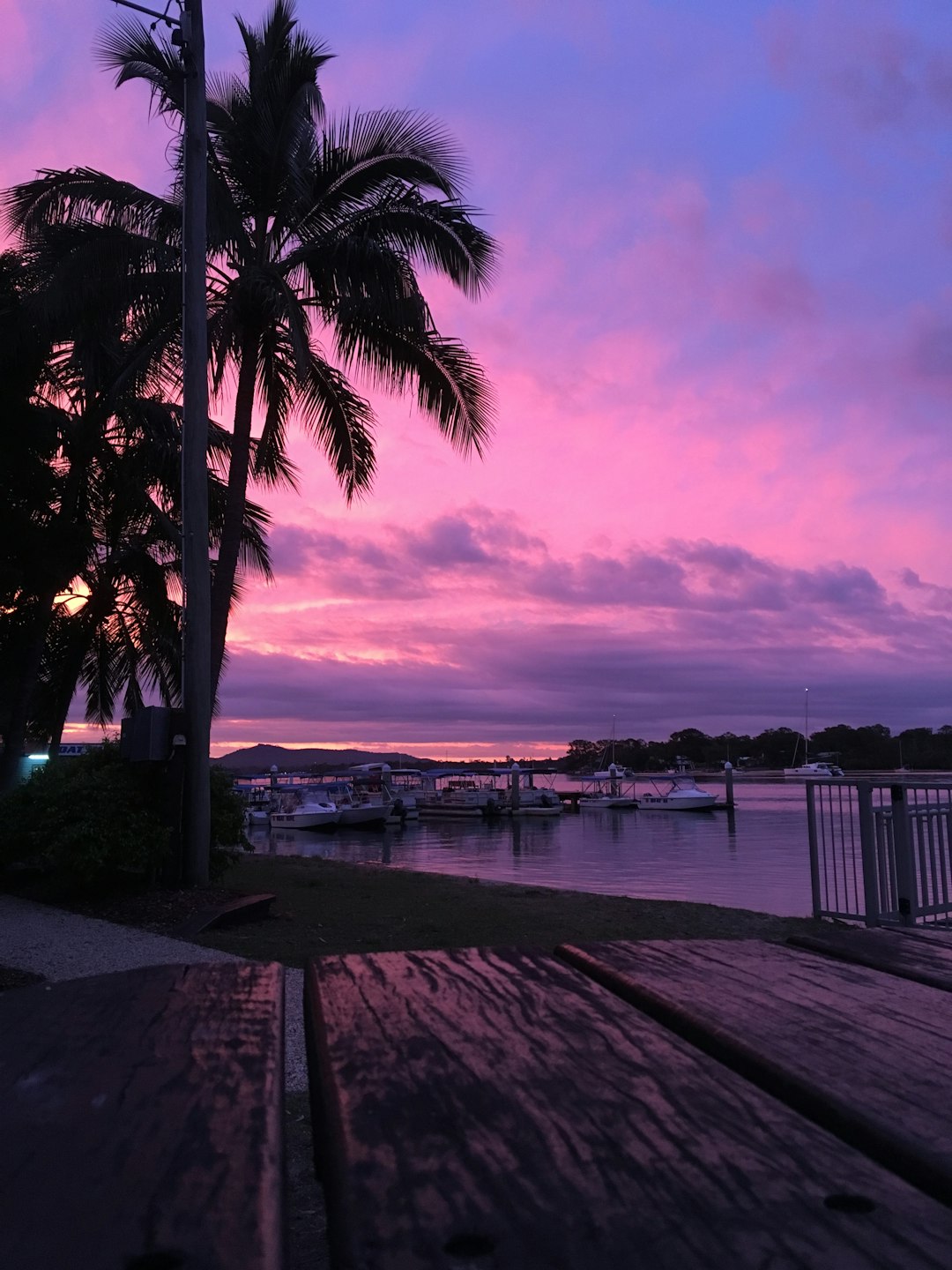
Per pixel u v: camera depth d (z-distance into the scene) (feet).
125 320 50.42
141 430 60.85
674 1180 2.44
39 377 56.70
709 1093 3.12
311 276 49.90
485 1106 2.99
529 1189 2.38
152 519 62.54
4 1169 2.44
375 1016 4.05
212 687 45.73
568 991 4.51
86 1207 2.22
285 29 48.14
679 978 4.60
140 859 35.73
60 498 57.36
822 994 4.26
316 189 49.37
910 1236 2.14
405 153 48.78
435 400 51.62
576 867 117.50
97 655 74.13
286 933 31.65
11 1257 1.99
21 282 49.24
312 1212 8.95
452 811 245.24
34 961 26.27
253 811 230.07
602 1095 3.10
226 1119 2.79
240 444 47.70
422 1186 2.39
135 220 46.19
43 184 45.93
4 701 62.80
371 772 292.61
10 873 42.47
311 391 54.03
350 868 58.18
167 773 37.91
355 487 55.67
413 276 48.11
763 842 162.30
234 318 47.85
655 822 227.40
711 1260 2.02
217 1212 2.18
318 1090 3.45
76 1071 3.25
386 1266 2.01
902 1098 2.91
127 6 38.91
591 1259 2.03
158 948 28.37
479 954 5.36
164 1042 3.58
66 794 36.52
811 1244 2.10
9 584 51.34
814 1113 2.94
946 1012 3.97
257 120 47.06
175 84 43.24
